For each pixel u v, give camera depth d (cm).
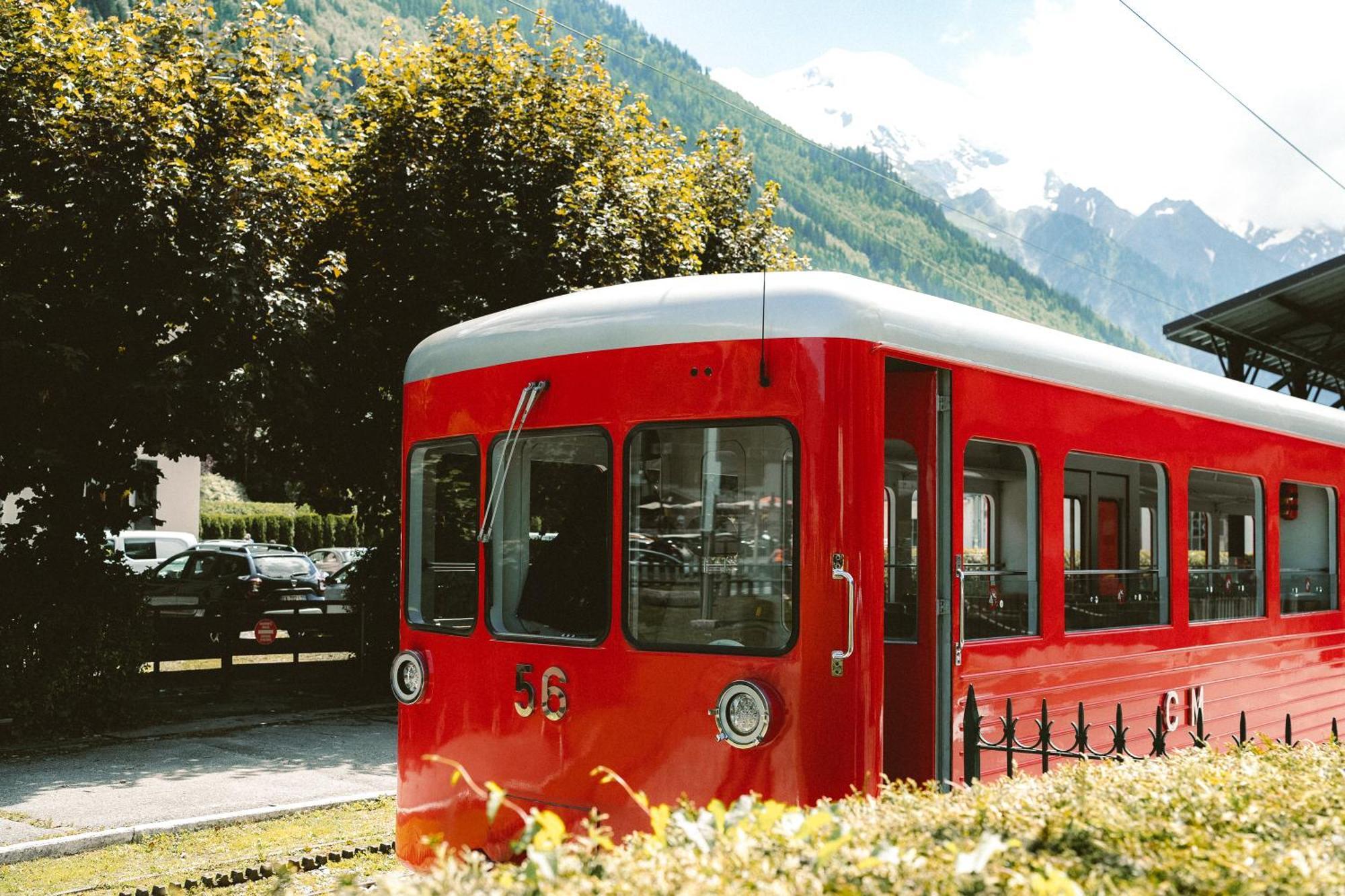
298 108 1416
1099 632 678
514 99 1448
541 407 593
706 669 525
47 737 1179
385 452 1466
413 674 635
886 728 571
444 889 276
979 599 588
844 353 517
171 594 2309
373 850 786
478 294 1451
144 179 1136
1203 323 2366
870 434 519
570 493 579
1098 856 305
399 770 646
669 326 555
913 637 571
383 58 1480
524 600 590
